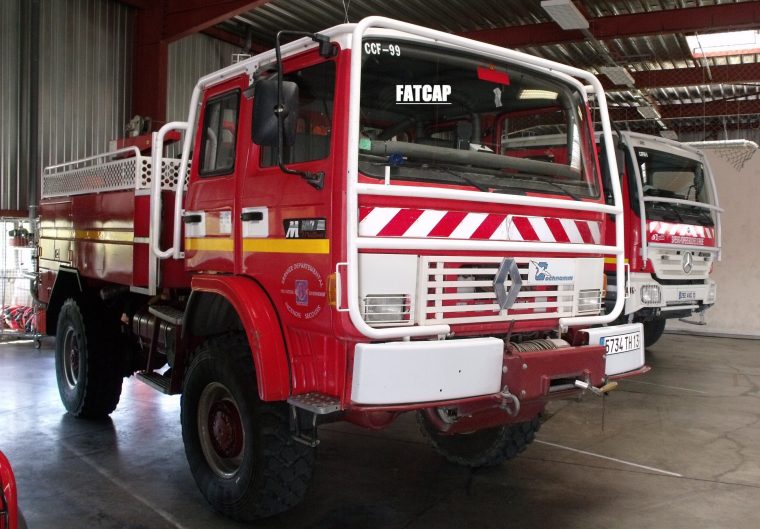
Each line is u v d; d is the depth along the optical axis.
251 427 3.49
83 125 11.27
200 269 4.07
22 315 9.20
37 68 10.39
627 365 3.84
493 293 3.39
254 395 3.50
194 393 3.90
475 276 3.36
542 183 3.70
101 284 5.57
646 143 7.84
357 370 2.90
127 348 5.52
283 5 11.54
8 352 8.64
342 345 3.10
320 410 2.99
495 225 3.40
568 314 3.74
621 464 4.81
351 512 3.90
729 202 11.55
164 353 4.75
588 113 4.04
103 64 11.50
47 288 6.36
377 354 2.89
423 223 3.17
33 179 10.43
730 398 6.93
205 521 3.76
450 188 3.29
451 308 3.24
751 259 11.43
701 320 9.59
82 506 3.95
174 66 12.70
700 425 5.88
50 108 10.81
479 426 3.41
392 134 3.24
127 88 11.88
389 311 3.08
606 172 4.12
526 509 3.98
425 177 3.25
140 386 6.85
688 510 4.01
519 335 3.71
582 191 3.88
